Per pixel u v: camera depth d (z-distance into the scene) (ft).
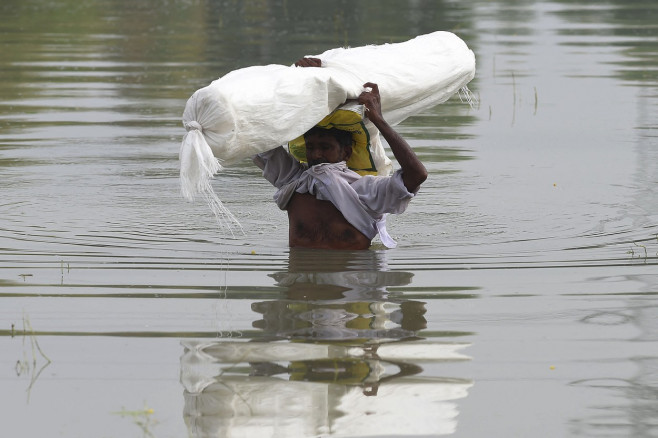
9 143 88.17
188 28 167.53
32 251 55.06
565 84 116.26
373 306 45.06
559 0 215.72
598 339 41.04
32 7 203.92
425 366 38.14
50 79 119.55
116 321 42.96
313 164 56.13
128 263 52.54
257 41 146.61
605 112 101.65
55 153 84.53
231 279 49.42
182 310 44.45
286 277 49.83
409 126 97.30
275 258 53.78
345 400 35.24
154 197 70.18
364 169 57.36
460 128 96.07
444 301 45.91
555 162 81.30
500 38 153.48
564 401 35.24
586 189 72.02
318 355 39.17
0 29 167.63
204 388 36.17
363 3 207.21
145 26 171.83
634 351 39.73
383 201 54.29
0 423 33.71
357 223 55.21
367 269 51.42
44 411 34.58
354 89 52.85
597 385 36.60
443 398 35.40
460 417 34.04
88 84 116.37
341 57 54.70
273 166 57.52
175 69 124.98
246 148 50.11
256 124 49.60
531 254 54.65
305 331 41.68
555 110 102.99
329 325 42.45
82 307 44.83
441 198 69.72
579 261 53.01
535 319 43.37
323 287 48.08
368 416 34.06
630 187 72.54
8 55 138.31
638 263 52.39
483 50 141.28
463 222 62.80
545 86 115.24
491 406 34.94
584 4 207.21
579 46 145.18
